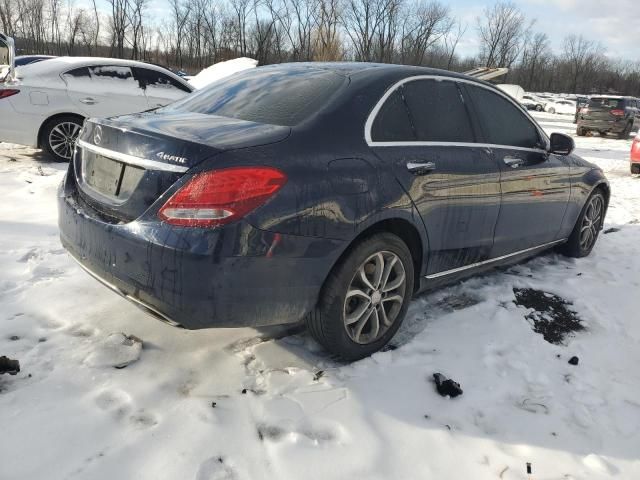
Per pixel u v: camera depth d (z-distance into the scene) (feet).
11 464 6.38
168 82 27.14
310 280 7.96
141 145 7.68
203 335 9.53
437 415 7.97
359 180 8.35
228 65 55.36
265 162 7.44
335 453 7.02
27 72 23.70
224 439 7.06
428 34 152.15
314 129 8.30
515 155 11.85
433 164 9.59
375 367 9.02
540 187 12.57
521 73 230.68
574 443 7.64
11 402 7.39
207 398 7.84
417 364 9.22
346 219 8.12
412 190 9.16
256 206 7.24
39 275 11.53
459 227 10.36
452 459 7.14
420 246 9.76
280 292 7.70
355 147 8.55
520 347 10.12
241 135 7.82
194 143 7.38
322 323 8.54
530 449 7.46
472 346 9.99
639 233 18.67
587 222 15.48
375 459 6.98
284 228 7.47
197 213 7.06
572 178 13.94
